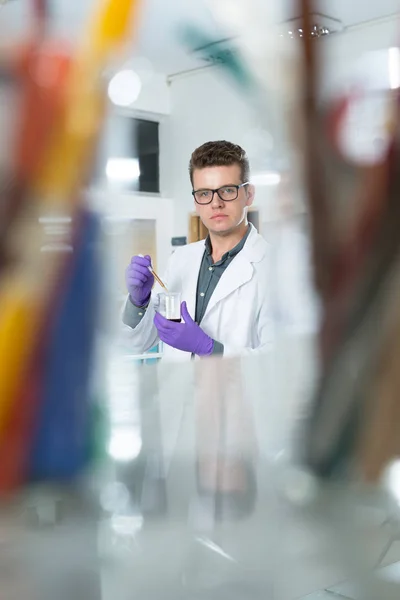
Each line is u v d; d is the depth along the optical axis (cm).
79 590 15
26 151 12
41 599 14
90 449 14
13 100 12
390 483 16
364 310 15
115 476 15
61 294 12
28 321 12
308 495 17
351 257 14
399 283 14
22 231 12
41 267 12
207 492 16
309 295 14
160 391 17
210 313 84
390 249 14
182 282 105
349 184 14
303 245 14
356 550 17
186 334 90
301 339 15
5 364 12
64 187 12
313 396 16
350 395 15
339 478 16
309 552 17
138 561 15
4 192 12
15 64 12
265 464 17
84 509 15
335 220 14
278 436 17
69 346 13
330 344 15
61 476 14
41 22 12
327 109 13
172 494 16
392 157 14
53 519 14
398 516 16
